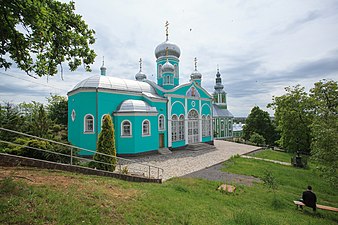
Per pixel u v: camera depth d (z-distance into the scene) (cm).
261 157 2520
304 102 2452
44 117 1598
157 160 2008
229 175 1530
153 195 788
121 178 1009
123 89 2256
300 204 1001
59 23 745
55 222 440
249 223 698
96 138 2016
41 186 607
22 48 749
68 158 1141
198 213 716
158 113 2425
